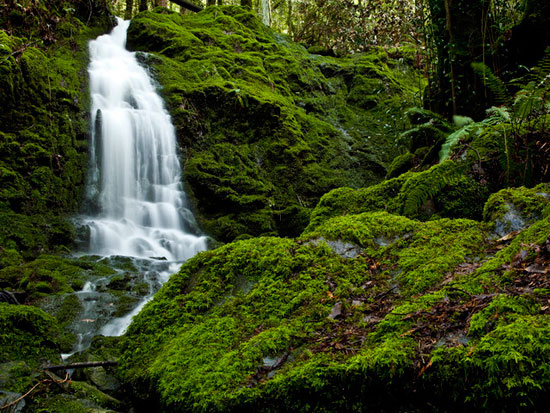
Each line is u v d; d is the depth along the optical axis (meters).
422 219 3.90
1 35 7.82
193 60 11.84
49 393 2.56
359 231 3.07
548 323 1.55
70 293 5.12
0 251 6.06
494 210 3.01
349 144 12.59
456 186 3.95
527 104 3.48
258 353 2.18
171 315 2.85
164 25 12.75
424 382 1.65
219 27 14.13
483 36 5.33
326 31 17.23
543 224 2.32
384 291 2.50
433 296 2.10
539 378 1.40
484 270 2.19
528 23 5.69
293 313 2.50
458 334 1.78
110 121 8.98
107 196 8.53
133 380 2.57
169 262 6.75
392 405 1.71
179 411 2.10
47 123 8.04
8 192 6.93
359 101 14.42
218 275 2.98
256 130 11.02
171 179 9.60
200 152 10.17
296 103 13.13
